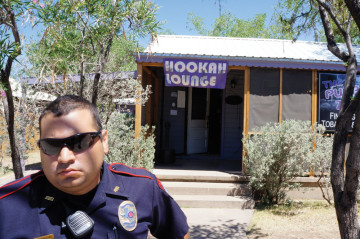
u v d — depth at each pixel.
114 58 4.85
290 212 6.20
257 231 5.11
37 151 13.53
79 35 2.52
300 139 6.55
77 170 0.95
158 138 10.30
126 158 6.30
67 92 3.58
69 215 1.01
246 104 7.34
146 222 1.15
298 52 7.95
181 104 10.45
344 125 3.34
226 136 10.37
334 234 4.95
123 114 6.39
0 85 2.07
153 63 7.35
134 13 2.44
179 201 6.39
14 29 2.06
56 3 2.12
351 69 3.59
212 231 5.09
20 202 1.02
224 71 7.13
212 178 7.12
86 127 0.99
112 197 1.10
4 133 8.07
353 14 2.96
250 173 6.70
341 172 3.27
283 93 7.40
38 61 2.75
